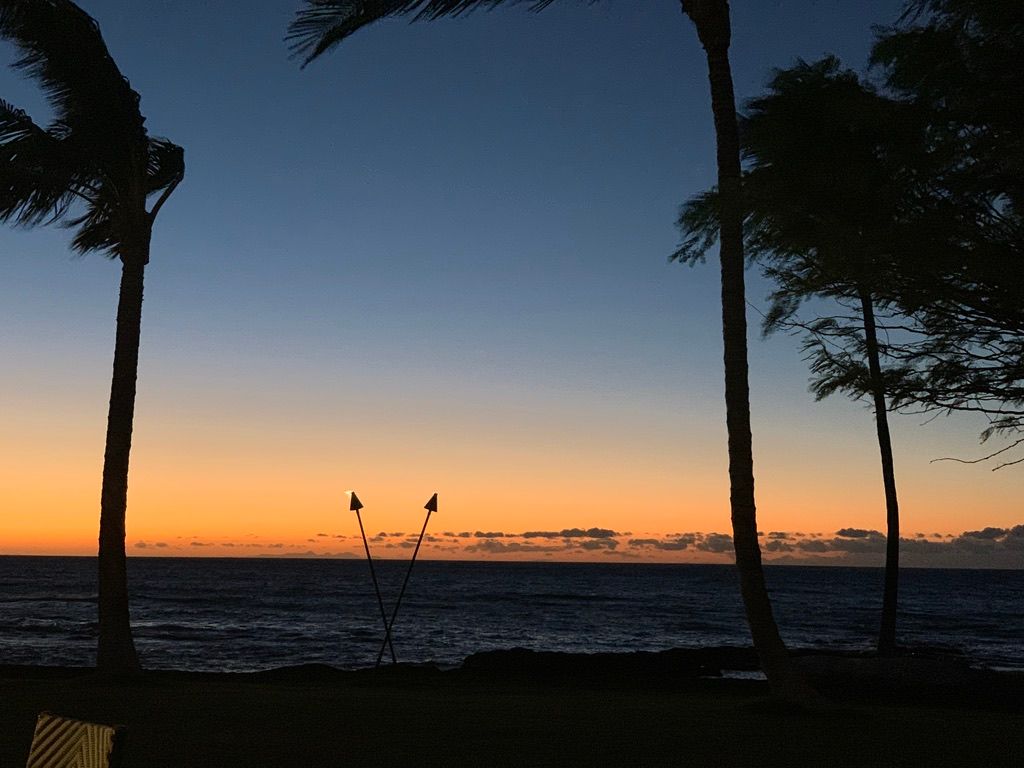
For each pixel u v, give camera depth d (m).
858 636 48.25
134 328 15.34
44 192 15.00
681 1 11.85
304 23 8.71
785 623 59.19
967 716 12.49
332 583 122.25
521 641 44.75
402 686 16.75
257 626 50.62
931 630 53.34
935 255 5.92
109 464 15.05
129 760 8.35
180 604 70.88
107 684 14.48
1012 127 5.86
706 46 11.52
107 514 15.03
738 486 11.62
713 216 6.94
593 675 20.19
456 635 47.25
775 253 7.04
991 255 5.85
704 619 62.75
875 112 6.04
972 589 136.62
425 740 9.52
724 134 11.28
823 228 6.37
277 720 10.87
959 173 5.99
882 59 6.36
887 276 6.34
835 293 7.02
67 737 3.52
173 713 11.38
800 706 11.47
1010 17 5.88
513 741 9.46
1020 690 17.12
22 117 14.39
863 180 6.08
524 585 127.88
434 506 19.66
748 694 16.97
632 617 63.78
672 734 9.94
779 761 8.45
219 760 8.37
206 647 38.62
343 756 8.59
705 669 24.17
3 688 14.04
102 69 14.69
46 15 13.99
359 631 48.09
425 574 187.00
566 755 8.69
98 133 14.69
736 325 11.53
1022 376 6.73
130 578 131.38
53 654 35.22
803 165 6.28
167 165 16.20
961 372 6.90
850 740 9.65
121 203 15.45
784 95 6.54
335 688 15.91
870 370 7.36
